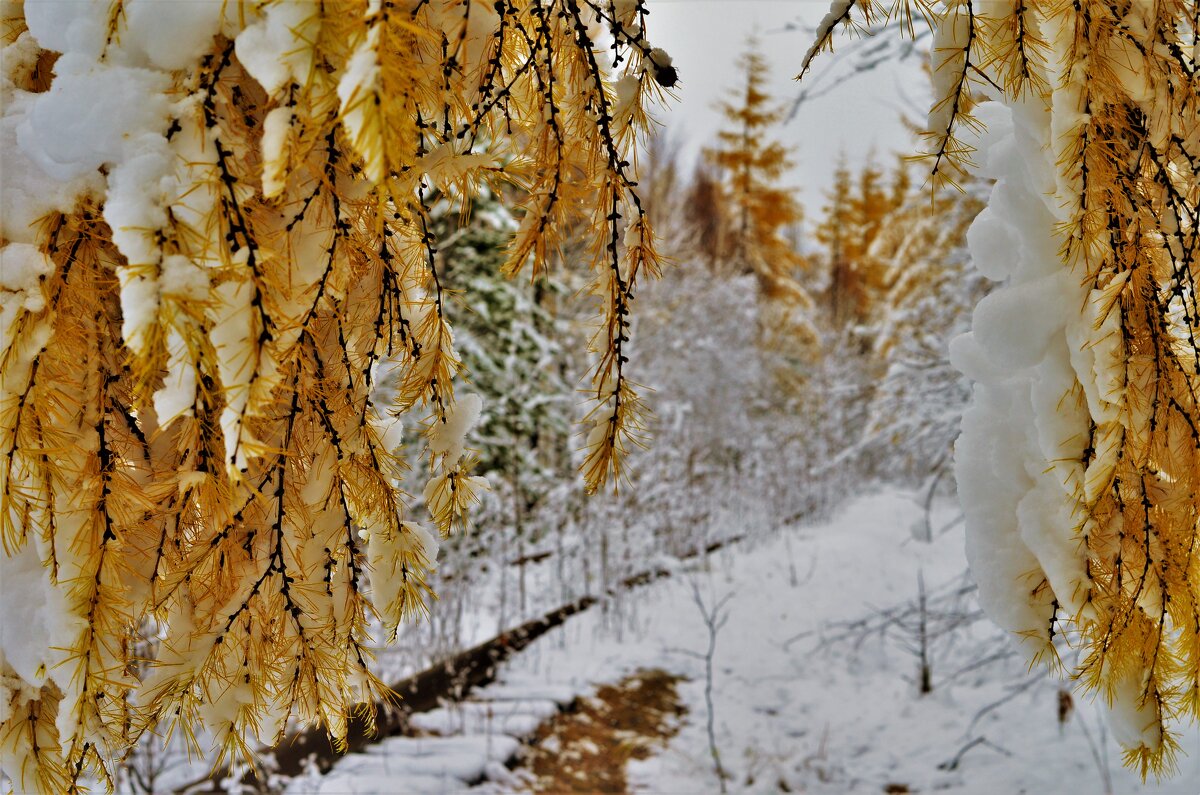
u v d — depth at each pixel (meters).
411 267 0.94
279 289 0.77
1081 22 0.87
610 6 0.88
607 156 0.88
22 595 0.81
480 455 0.97
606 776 3.14
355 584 0.89
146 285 0.69
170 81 0.74
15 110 0.80
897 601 5.73
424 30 0.71
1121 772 2.87
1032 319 0.91
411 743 3.10
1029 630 0.97
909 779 3.24
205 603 0.86
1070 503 0.93
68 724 0.80
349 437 0.88
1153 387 0.88
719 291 10.12
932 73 0.93
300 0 0.69
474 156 0.85
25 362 0.79
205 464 0.78
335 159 0.76
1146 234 0.91
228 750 0.87
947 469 4.69
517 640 4.43
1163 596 0.88
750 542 7.56
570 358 6.21
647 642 4.85
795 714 3.94
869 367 10.41
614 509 5.38
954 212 5.71
